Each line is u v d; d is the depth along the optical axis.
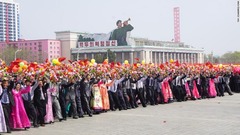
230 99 22.80
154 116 14.89
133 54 116.19
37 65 14.67
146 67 20.30
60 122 13.96
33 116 12.86
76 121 14.09
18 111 12.25
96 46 121.56
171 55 127.94
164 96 20.36
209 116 14.61
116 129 11.78
